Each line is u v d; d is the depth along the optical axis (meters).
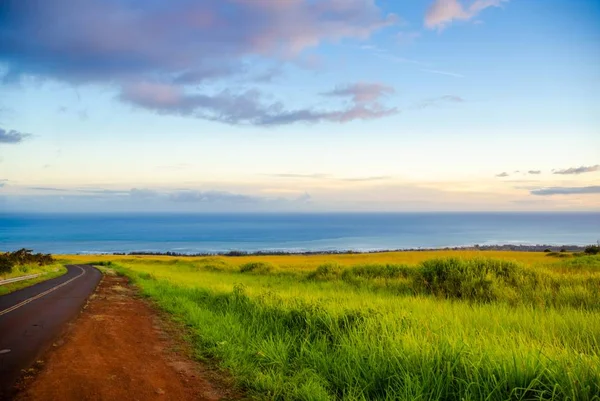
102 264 74.12
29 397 5.52
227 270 43.88
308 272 30.38
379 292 16.06
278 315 10.08
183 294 18.19
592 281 14.47
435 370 5.40
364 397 5.20
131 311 14.56
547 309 10.49
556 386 4.41
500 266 16.19
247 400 5.72
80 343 8.95
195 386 6.26
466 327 7.54
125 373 6.73
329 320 8.44
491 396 4.67
